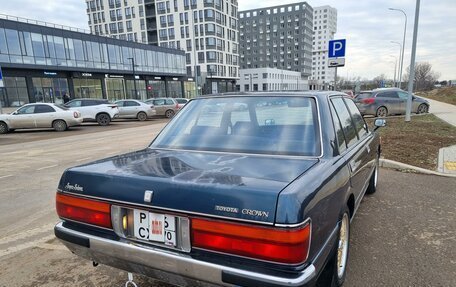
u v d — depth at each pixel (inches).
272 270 67.3
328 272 91.4
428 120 582.6
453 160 275.9
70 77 1515.7
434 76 3481.8
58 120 668.7
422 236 142.3
